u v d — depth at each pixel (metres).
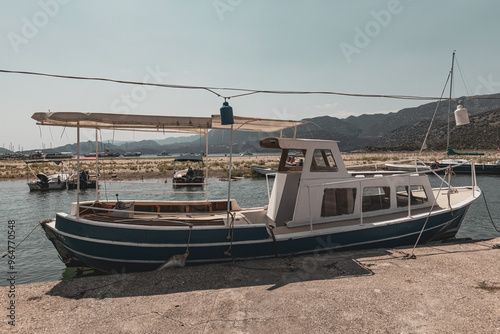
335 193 9.12
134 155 170.75
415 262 7.68
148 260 7.64
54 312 5.49
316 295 5.91
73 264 8.76
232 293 6.10
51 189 31.84
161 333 4.74
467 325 4.81
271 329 4.77
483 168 38.75
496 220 15.45
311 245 8.24
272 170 41.81
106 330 4.87
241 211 10.16
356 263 7.66
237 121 8.77
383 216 9.59
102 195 27.17
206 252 7.77
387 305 5.48
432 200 10.55
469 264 7.47
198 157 38.53
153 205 9.77
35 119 7.17
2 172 47.94
